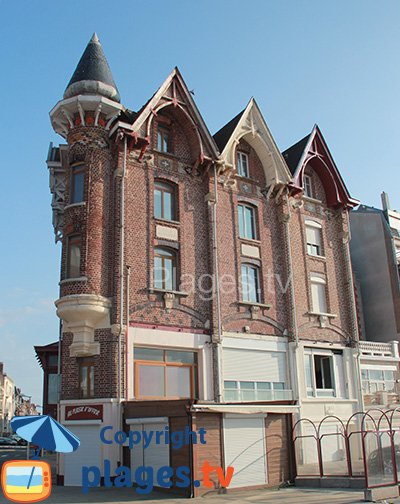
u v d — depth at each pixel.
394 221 43.22
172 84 25.16
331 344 28.16
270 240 27.39
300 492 17.05
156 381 21.72
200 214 25.14
